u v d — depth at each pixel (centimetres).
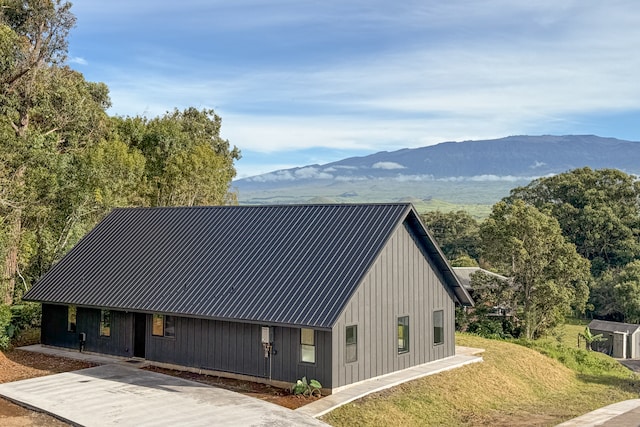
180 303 2122
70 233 3562
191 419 1595
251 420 1591
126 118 5200
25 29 3759
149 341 2262
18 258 3388
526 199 8312
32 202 3353
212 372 2111
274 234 2325
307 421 1597
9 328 2612
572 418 1947
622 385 2811
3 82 3447
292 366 1942
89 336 2459
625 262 7462
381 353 2112
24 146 3184
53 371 2158
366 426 1672
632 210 7800
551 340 4212
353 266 2014
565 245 4100
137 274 2386
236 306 2008
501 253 4153
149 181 5044
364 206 2297
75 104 3894
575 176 8050
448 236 8931
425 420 1820
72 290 2450
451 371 2327
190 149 5409
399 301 2220
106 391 1869
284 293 1995
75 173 3616
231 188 6594
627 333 5522
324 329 1791
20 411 1692
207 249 2377
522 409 2100
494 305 4216
